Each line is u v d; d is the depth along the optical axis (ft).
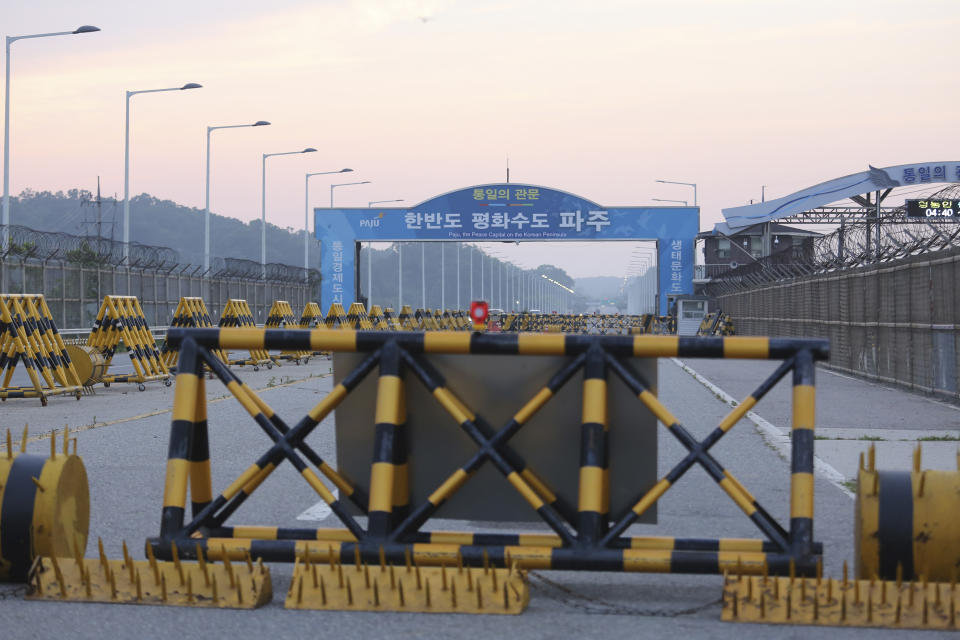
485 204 196.75
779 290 130.11
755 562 16.88
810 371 17.49
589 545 17.28
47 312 64.08
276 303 117.70
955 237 61.26
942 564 16.57
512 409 18.35
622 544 17.58
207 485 19.48
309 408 55.83
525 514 18.44
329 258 198.80
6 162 114.11
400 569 17.13
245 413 52.95
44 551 17.72
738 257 320.70
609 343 17.81
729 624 16.10
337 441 18.89
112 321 73.26
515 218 196.65
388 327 174.60
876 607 15.98
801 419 17.39
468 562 17.40
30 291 117.70
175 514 18.06
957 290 61.36
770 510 26.63
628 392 18.17
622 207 195.00
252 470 18.49
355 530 17.76
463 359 18.40
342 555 17.48
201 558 17.12
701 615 16.69
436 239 196.85
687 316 215.72
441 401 17.98
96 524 24.54
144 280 143.84
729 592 16.46
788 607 16.14
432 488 18.65
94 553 21.31
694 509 26.94
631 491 18.28
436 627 15.92
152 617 16.40
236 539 17.90
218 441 41.37
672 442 41.45
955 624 15.71
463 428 17.89
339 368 18.79
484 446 17.85
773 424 47.83
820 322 105.19
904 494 16.76
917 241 67.97
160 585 17.17
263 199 197.16
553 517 17.43
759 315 148.46
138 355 74.08
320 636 15.46
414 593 16.85
